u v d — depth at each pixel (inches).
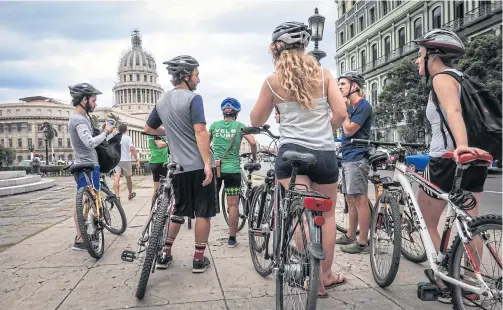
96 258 148.4
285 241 92.8
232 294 111.6
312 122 98.3
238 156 173.9
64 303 106.0
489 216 80.7
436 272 94.7
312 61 98.4
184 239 179.9
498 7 1037.8
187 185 132.3
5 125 4357.8
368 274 127.7
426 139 1033.5
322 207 78.3
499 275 78.2
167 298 109.0
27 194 438.3
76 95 162.7
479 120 90.9
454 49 101.3
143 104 4633.4
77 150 160.2
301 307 83.7
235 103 178.2
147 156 3747.5
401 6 1457.9
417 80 1013.8
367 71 1686.8
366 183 148.9
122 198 356.2
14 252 158.7
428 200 111.0
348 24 1893.5
